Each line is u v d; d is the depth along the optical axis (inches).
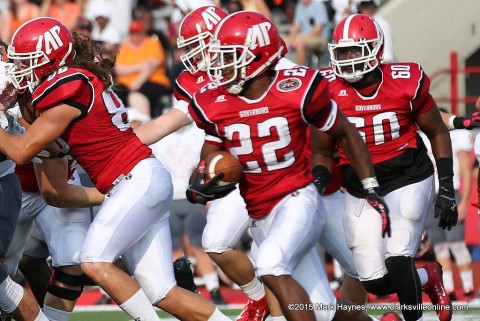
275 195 614.5
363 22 693.9
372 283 692.7
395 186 709.3
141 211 644.1
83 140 640.4
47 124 621.9
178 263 724.0
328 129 615.2
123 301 640.4
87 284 729.0
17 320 671.1
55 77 625.3
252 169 614.5
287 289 589.3
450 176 711.7
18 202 690.2
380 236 689.0
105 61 653.3
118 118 652.7
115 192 650.2
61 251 717.3
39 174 690.2
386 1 1469.0
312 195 619.2
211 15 733.3
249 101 603.2
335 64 694.5
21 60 640.4
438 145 718.5
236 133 604.7
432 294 761.0
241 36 591.8
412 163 710.5
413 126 717.9
